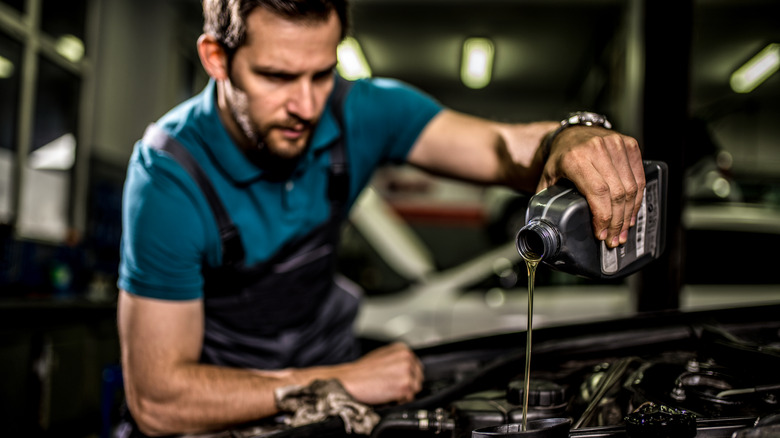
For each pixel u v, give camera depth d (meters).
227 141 1.04
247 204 1.10
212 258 1.09
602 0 6.47
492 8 6.80
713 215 3.71
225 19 0.89
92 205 5.07
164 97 6.51
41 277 3.62
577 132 0.79
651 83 1.29
